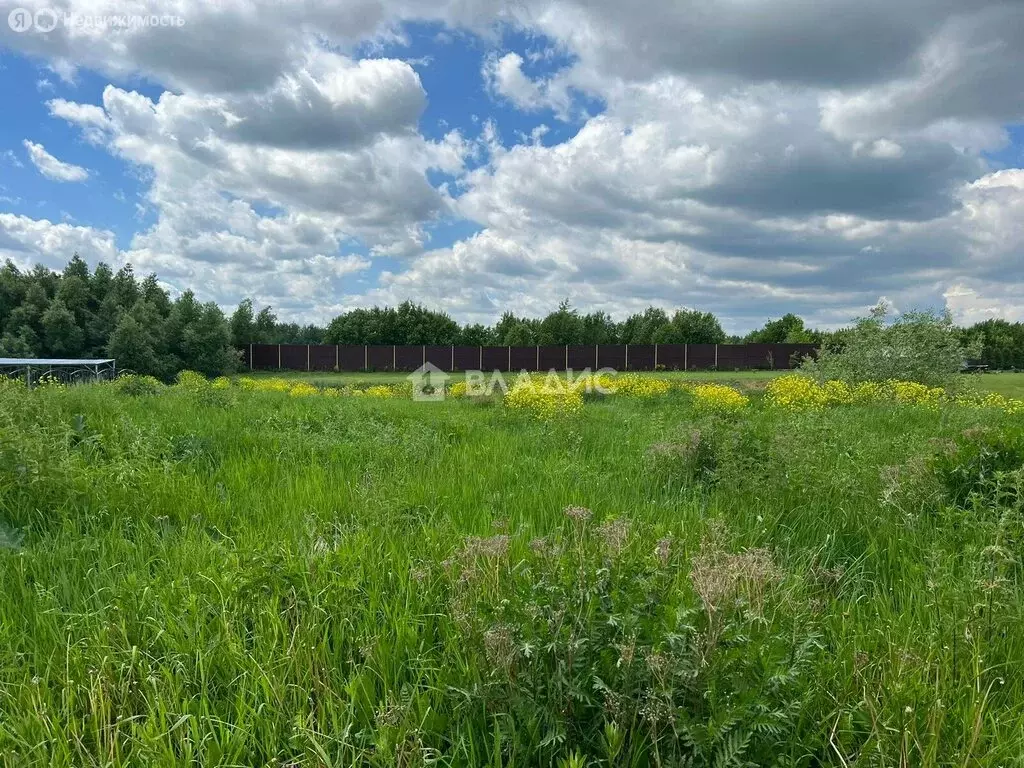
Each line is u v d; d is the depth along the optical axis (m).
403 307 47.38
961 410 9.21
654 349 37.75
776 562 2.89
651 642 1.60
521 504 3.81
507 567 2.22
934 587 2.27
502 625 1.71
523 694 1.63
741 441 4.79
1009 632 2.08
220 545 2.90
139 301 36.31
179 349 34.66
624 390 15.94
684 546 2.77
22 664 2.04
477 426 8.18
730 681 1.48
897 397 12.29
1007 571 2.59
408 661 2.03
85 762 1.55
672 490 4.46
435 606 2.32
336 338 46.25
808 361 16.66
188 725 1.67
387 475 4.71
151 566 2.86
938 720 1.54
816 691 1.71
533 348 38.28
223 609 2.16
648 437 6.92
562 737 1.49
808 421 5.91
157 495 3.85
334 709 1.74
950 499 3.70
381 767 1.56
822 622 2.15
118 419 6.09
